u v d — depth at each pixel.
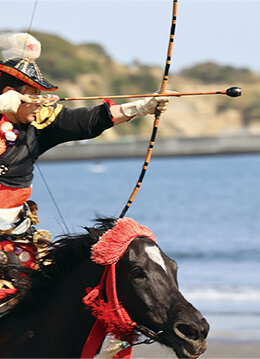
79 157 193.88
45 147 12.53
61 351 11.34
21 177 12.20
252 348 25.70
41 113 12.23
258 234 66.19
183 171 161.25
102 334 11.16
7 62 11.97
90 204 101.44
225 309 33.19
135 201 105.06
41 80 12.16
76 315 11.30
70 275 11.55
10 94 11.27
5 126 11.97
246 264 48.59
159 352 25.08
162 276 10.62
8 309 11.61
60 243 11.74
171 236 67.81
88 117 12.22
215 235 66.81
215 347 26.00
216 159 194.12
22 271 11.88
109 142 197.75
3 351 11.51
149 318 10.55
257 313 32.09
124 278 10.73
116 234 10.88
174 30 11.94
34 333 11.50
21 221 12.35
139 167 176.75
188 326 10.34
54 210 91.50
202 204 97.88
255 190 114.69
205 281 41.47
